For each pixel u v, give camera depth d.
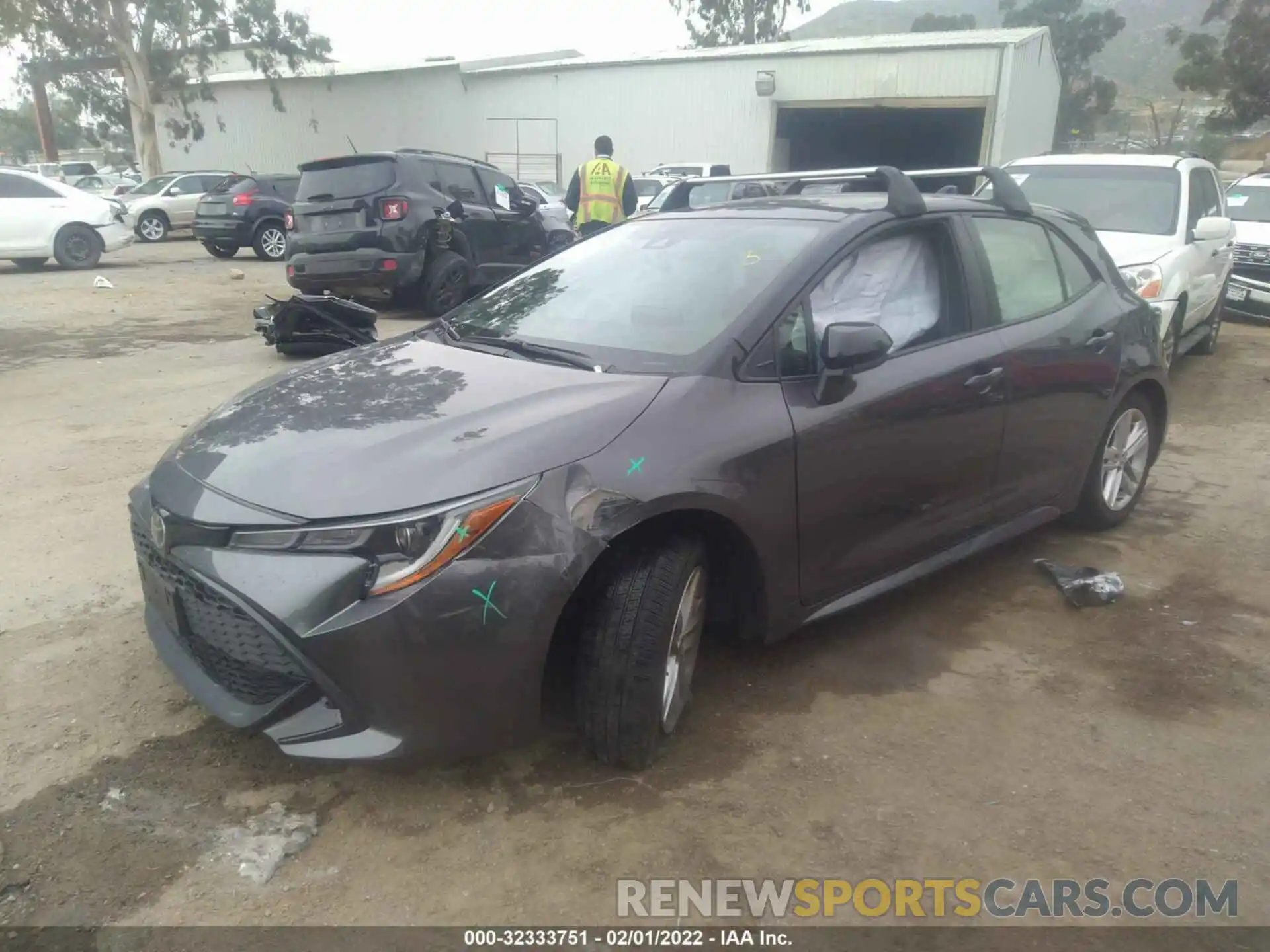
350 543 2.39
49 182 16.67
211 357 8.74
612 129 28.72
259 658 2.49
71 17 34.31
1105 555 4.56
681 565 2.74
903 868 2.49
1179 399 7.69
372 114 34.34
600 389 2.89
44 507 4.84
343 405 2.94
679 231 3.82
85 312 11.54
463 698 2.45
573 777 2.81
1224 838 2.62
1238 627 3.85
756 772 2.86
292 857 2.48
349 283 10.50
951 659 3.56
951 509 3.71
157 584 2.79
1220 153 49.59
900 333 3.48
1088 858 2.54
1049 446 4.12
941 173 4.39
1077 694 3.34
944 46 23.91
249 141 38.81
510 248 11.97
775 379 3.07
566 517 2.50
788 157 27.80
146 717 3.07
